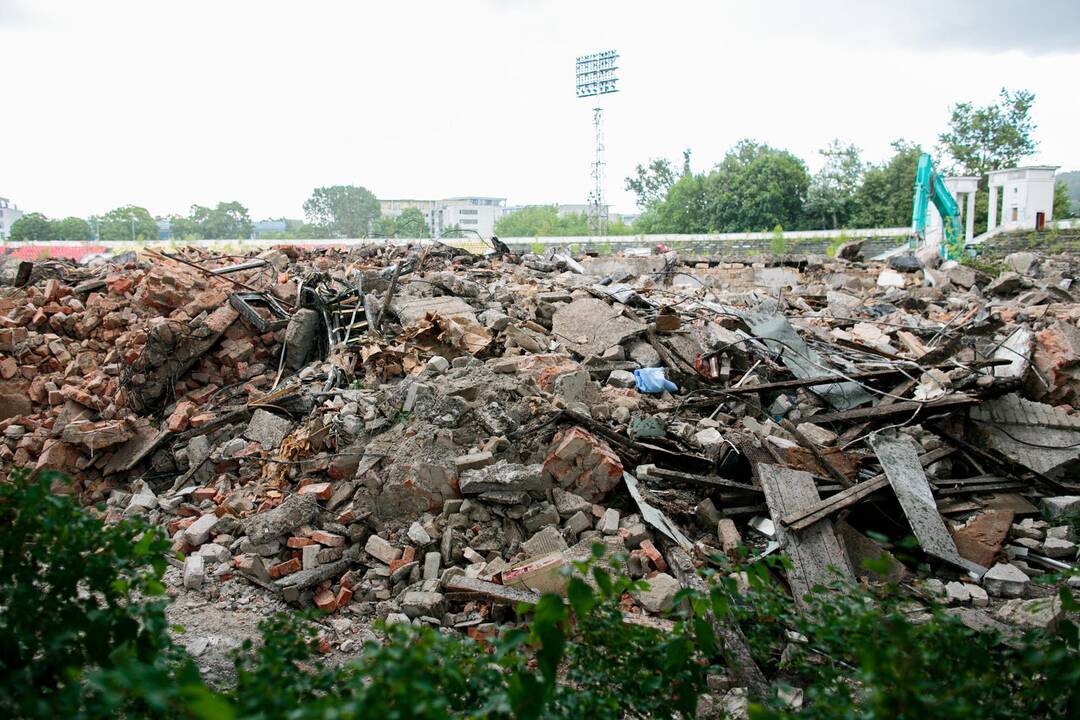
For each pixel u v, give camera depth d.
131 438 9.32
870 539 6.84
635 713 3.32
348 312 11.17
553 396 8.55
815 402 9.23
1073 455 7.79
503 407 8.11
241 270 13.03
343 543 7.04
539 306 12.46
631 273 18.28
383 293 12.64
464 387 8.38
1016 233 33.59
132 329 10.66
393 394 8.42
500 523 6.97
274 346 10.82
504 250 19.42
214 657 5.46
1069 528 7.05
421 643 2.88
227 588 6.72
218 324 10.38
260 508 7.61
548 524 6.89
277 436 8.76
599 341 10.96
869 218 50.75
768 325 11.02
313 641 3.30
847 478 7.50
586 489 7.24
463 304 11.98
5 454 9.34
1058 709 3.27
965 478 7.75
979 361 9.16
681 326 11.52
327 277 12.81
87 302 11.77
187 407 9.62
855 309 15.65
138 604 3.18
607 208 69.75
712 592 3.35
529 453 7.64
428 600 6.16
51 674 2.79
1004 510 7.23
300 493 7.39
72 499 3.29
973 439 8.22
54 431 9.37
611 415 8.63
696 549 6.68
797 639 4.62
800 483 7.15
